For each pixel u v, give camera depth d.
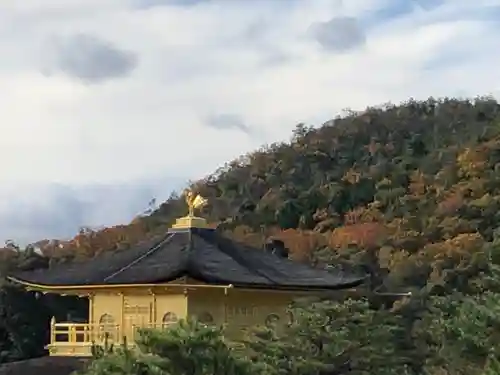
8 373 44.03
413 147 161.00
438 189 134.62
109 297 45.22
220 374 26.31
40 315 74.50
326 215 139.25
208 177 161.62
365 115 173.62
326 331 39.69
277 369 35.81
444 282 89.38
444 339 44.38
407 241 114.25
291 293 44.91
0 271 80.88
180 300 43.00
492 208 117.69
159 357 25.50
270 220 141.62
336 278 47.50
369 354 40.31
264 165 160.12
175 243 46.44
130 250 48.38
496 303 43.22
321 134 169.25
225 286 41.50
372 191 144.75
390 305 66.25
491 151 135.25
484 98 178.00
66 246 108.31
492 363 35.97
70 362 43.94
